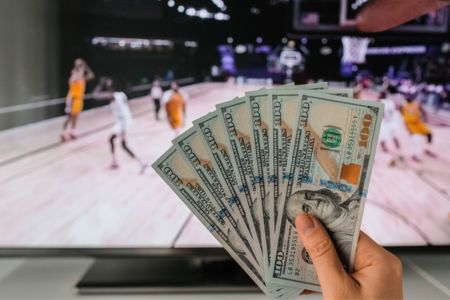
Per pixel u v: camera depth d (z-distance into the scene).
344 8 1.59
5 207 1.58
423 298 1.36
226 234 0.59
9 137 1.57
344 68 1.63
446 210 1.62
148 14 1.59
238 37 1.63
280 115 0.55
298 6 1.60
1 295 1.38
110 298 1.38
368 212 1.62
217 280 1.42
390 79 1.63
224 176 0.58
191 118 1.66
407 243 1.61
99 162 1.62
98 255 1.57
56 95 1.59
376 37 1.60
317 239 0.52
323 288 0.52
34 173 1.59
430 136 1.63
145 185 1.61
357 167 0.54
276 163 0.56
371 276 0.52
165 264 1.52
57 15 1.55
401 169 1.63
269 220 0.57
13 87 1.55
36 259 1.64
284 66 1.64
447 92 1.62
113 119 1.62
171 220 1.59
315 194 0.55
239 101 0.57
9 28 1.52
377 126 0.53
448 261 1.63
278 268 0.57
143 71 1.62
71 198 1.61
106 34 1.58
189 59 1.63
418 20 1.59
